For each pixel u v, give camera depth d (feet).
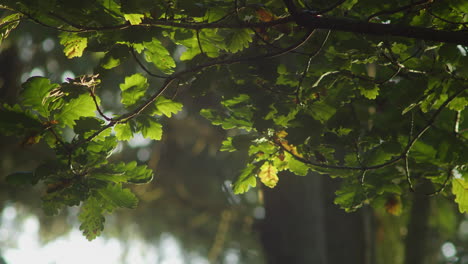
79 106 7.16
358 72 7.43
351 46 7.16
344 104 7.49
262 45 7.41
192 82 7.39
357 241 13.26
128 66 18.94
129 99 7.36
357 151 7.48
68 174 7.14
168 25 7.09
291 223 14.84
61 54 19.94
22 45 20.29
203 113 7.53
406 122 7.45
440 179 7.64
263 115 7.39
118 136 7.36
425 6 7.06
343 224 13.33
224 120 7.54
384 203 7.86
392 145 7.48
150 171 7.24
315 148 7.49
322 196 13.57
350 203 7.65
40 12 6.98
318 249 14.71
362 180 7.59
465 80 7.22
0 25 7.05
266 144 7.54
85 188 7.18
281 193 14.96
